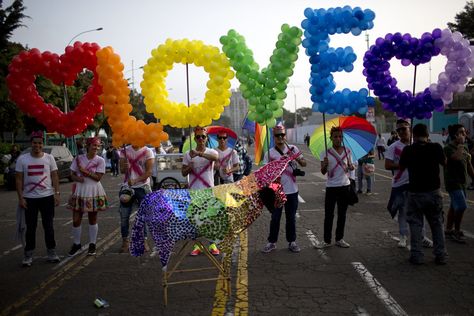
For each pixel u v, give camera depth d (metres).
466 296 4.62
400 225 6.70
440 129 32.53
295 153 5.86
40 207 6.44
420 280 5.16
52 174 6.62
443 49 6.40
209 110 6.14
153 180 13.07
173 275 5.70
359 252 6.47
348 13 6.15
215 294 4.96
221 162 7.47
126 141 6.20
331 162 6.71
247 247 7.00
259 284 5.23
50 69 6.37
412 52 6.46
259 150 8.91
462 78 6.43
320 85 6.50
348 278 5.32
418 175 5.70
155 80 6.26
